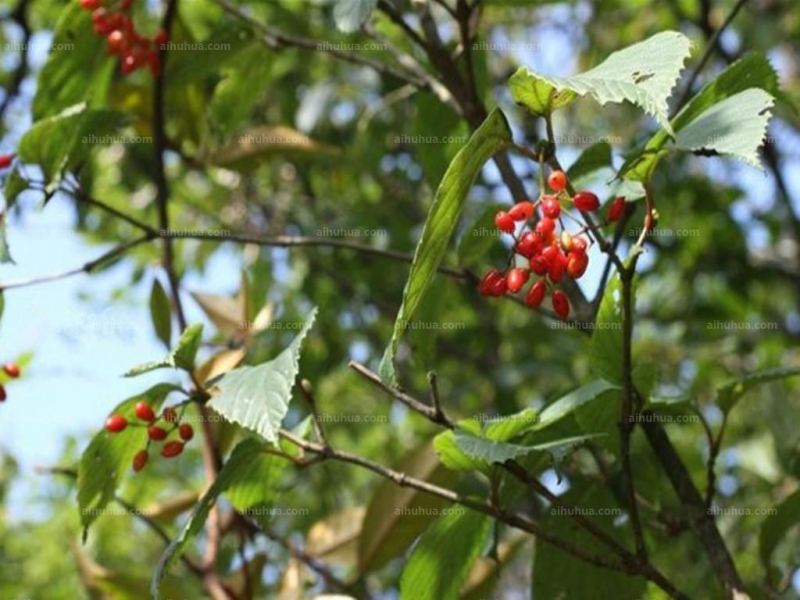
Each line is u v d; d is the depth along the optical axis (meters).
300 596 3.73
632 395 2.75
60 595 9.22
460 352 7.27
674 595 2.77
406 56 4.37
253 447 2.90
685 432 7.35
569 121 7.38
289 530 6.94
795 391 7.05
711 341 7.46
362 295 7.55
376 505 3.66
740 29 7.09
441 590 3.20
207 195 7.83
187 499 4.00
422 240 2.35
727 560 3.06
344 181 7.86
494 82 7.52
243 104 4.46
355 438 8.36
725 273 7.33
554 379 6.80
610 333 2.78
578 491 3.43
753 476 5.98
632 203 3.18
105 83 4.39
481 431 2.78
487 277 2.55
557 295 2.52
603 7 7.12
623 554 2.79
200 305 4.09
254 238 3.75
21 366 3.70
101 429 3.05
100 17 4.09
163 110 4.39
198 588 4.28
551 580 3.41
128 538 8.79
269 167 7.58
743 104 2.54
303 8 7.18
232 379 2.80
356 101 7.33
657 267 7.32
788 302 7.82
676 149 2.50
